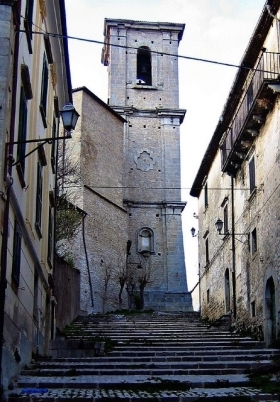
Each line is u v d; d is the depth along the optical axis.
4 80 10.96
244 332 23.19
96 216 39.84
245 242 24.34
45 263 18.20
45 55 17.19
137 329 24.61
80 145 39.94
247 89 22.28
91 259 38.34
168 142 48.31
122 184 44.44
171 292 43.81
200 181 35.19
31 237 14.87
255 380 12.88
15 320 12.55
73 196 38.44
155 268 44.75
